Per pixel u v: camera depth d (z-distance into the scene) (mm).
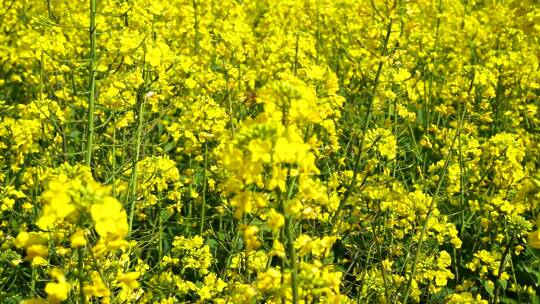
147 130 4516
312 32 7953
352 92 6664
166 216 5250
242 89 6512
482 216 5426
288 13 8453
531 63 6918
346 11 8242
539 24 2887
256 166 2037
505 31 8438
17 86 7977
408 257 4305
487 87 5156
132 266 4148
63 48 5430
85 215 2035
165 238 5516
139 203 4457
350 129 6113
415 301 4461
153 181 4523
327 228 4281
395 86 5027
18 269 4305
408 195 4293
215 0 7699
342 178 4496
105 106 4457
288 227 2188
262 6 10297
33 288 4109
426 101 6965
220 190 4617
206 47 5961
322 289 2205
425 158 6078
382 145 4520
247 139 2064
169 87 4418
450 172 5027
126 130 4797
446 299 4246
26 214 4652
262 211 3781
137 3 4711
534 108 6547
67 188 1916
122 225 1900
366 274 4141
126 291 3330
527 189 2270
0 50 7125
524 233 4398
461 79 5023
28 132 4875
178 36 7395
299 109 2275
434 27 8906
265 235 5137
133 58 4355
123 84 4262
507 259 4602
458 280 5098
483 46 8703
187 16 7125
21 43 5590
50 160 4926
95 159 4844
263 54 7824
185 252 4227
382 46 4547
